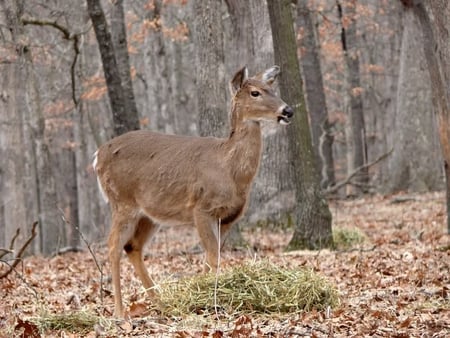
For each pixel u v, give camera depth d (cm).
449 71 1127
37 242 2570
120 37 2086
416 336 764
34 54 2597
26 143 2130
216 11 1689
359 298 968
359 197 2859
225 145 1020
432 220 2016
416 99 2838
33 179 2127
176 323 852
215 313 882
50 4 2644
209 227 1003
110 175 1030
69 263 1598
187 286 924
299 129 1504
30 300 1086
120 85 1880
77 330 852
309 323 823
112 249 989
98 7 1848
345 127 4172
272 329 802
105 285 1181
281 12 1463
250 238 1848
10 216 1886
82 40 2614
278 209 2025
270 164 2036
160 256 1652
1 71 1889
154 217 1021
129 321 859
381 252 1448
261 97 1005
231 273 926
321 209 1520
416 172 2833
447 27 1116
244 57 2050
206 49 1688
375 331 780
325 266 1290
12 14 1920
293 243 1540
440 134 1309
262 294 897
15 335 838
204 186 1002
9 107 1881
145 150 1028
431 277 1106
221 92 1695
